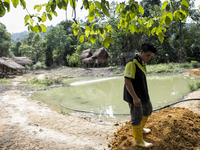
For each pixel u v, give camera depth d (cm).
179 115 316
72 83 1285
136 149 241
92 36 213
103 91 884
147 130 279
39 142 285
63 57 4297
